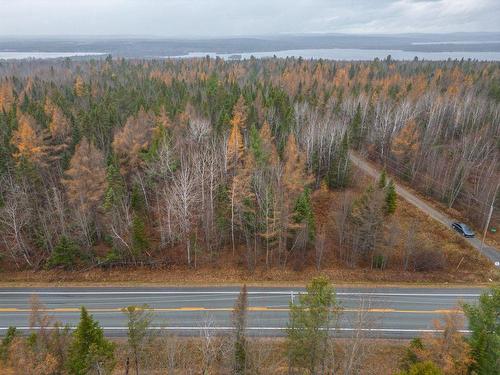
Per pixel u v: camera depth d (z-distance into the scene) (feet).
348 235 133.90
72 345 74.02
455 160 180.86
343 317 106.42
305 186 150.41
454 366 68.80
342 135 181.27
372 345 95.86
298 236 128.98
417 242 135.85
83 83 290.97
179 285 122.42
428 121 221.46
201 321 105.91
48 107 203.41
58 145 167.22
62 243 124.36
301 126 196.85
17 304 112.68
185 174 130.52
